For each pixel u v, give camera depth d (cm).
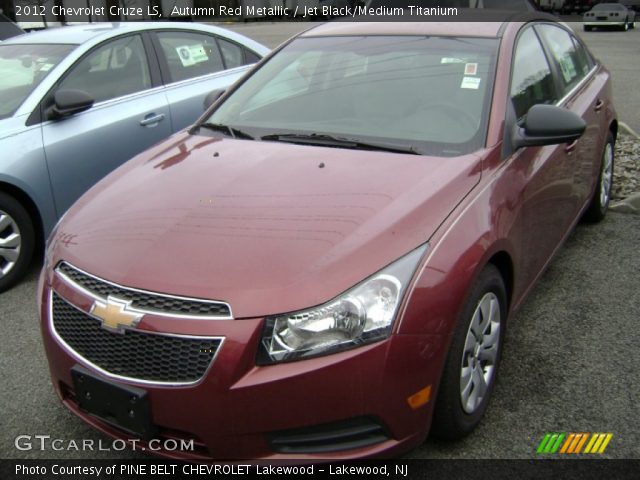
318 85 360
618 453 261
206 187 281
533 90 350
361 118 328
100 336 235
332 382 216
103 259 244
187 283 225
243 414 217
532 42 374
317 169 287
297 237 239
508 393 298
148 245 245
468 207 259
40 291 266
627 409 287
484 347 270
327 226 243
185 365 220
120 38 504
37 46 488
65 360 245
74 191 448
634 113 888
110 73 489
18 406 298
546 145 303
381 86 342
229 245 238
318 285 220
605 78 479
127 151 480
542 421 280
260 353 216
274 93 367
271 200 264
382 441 229
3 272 414
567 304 379
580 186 401
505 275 288
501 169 289
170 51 535
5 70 467
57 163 435
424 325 227
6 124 420
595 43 2056
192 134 355
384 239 235
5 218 412
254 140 331
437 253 238
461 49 345
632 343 338
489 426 277
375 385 219
